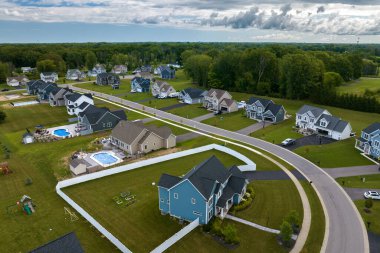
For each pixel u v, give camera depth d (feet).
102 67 632.79
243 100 383.65
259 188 161.79
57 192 158.10
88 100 327.67
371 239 122.42
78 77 565.12
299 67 357.20
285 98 384.88
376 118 298.15
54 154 209.46
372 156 204.33
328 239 122.11
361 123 283.79
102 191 159.22
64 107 347.15
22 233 126.62
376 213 139.54
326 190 160.25
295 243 119.34
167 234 125.80
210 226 127.03
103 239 122.21
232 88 437.99
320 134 248.93
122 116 273.75
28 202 147.95
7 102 373.40
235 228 124.98
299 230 127.13
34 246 118.83
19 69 642.22
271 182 168.45
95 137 244.42
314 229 127.95
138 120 276.82
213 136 246.88
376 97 356.38
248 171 181.98
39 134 250.57
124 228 129.49
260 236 123.34
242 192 148.46
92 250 115.75
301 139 238.48
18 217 137.80
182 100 377.09
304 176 175.94
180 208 134.31
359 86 439.63
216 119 296.71
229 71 441.68
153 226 130.93
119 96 405.80
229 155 205.67
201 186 129.18
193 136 247.29
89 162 196.54
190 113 319.06
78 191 159.22
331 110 329.11
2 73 520.83
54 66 588.50
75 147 222.07
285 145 224.94
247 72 422.82
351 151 212.84
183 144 229.45
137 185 165.17
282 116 290.35
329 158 201.67
